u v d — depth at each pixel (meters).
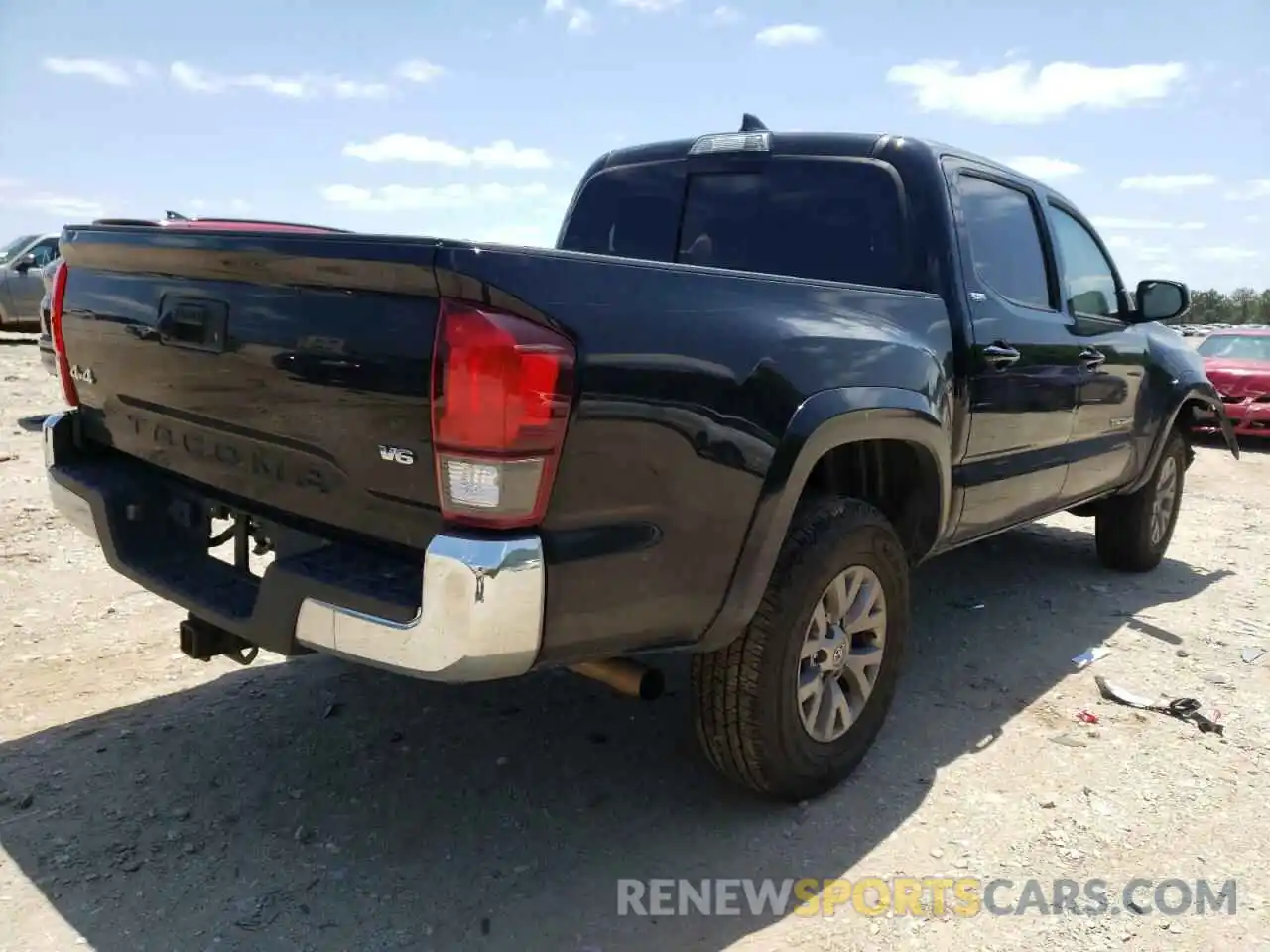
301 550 2.62
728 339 2.60
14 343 16.53
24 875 2.65
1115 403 4.97
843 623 3.17
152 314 2.75
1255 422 11.96
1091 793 3.29
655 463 2.42
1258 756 3.59
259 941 2.44
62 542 5.44
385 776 3.24
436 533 2.27
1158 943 2.56
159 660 4.04
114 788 3.10
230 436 2.65
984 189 4.09
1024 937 2.57
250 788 3.13
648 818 3.07
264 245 2.35
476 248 2.11
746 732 2.92
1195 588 5.74
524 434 2.12
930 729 3.74
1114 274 5.36
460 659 2.15
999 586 5.61
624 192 4.52
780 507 2.72
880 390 3.04
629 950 2.47
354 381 2.29
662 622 2.57
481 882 2.72
